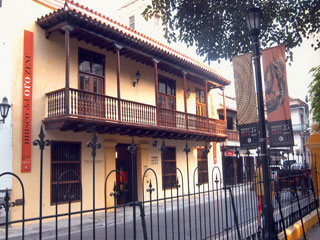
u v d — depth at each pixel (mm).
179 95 18359
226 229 4613
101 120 11461
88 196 12125
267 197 5180
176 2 8922
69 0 11539
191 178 18281
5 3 10250
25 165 10258
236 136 24312
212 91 22312
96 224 9609
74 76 12336
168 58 15094
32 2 11141
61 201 11125
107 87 13695
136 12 19422
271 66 6320
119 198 13570
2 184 9602
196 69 17062
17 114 10289
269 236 5051
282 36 9086
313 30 8695
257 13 5641
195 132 16594
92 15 12102
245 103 5836
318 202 8312
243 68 5918
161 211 11398
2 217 9320
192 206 11883
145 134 14195
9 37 10250
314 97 16156
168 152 17078
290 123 6020
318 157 8695
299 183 7762
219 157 21516
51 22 11039
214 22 8938
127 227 8836
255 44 5652
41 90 11141
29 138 10484
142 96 15602
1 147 9734
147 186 14977
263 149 5312
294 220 6660
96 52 13328
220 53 9375
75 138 12008
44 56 11359
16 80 10383
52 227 8922
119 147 15281
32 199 10320
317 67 16328
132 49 13359
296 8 8594
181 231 7762
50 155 11070
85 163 12289
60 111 10828
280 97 6172
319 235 6707
